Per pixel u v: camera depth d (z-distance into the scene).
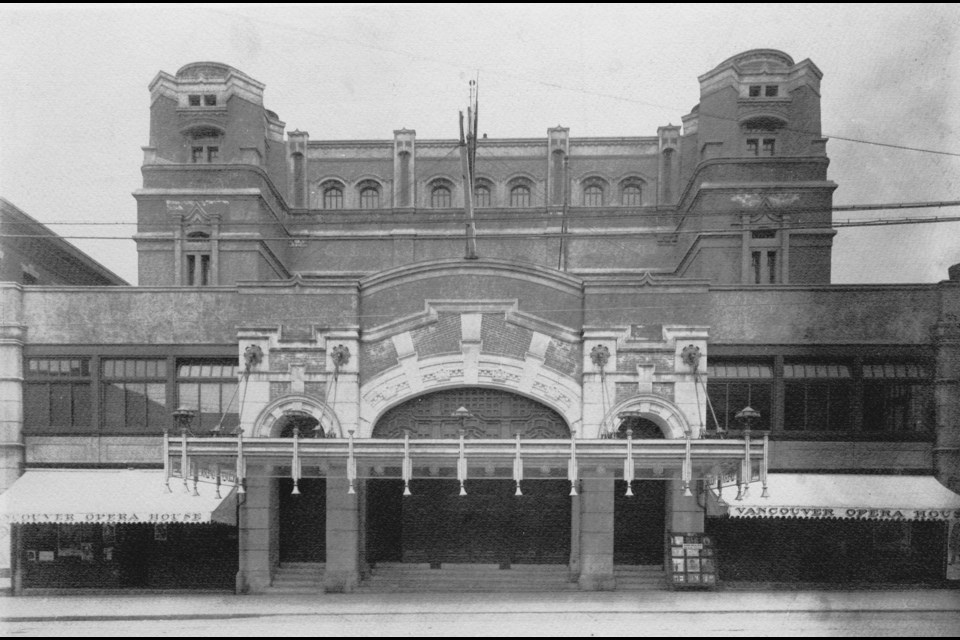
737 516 16.97
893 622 14.31
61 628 13.99
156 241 21.22
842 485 17.09
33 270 21.28
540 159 24.38
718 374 17.80
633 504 18.05
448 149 24.44
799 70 21.28
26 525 17.69
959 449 17.17
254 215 21.20
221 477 17.00
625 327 16.89
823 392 17.73
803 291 17.70
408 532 18.31
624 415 17.02
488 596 16.09
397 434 17.55
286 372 17.03
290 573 17.34
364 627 13.71
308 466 15.75
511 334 17.14
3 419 17.64
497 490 18.36
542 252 23.56
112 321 18.02
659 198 23.81
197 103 22.45
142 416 17.97
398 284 17.48
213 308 17.92
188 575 17.67
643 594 16.33
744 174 20.88
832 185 20.38
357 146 24.55
